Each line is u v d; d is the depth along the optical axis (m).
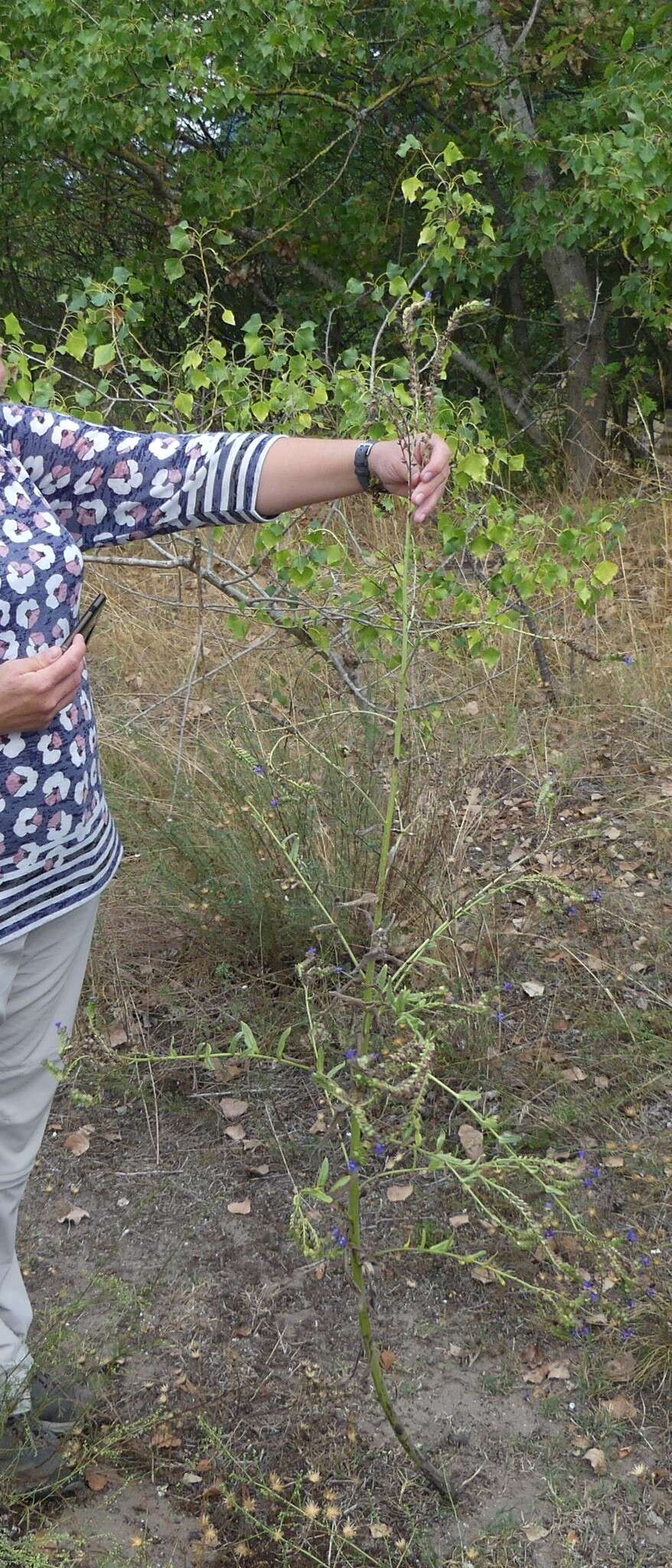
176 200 7.58
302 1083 2.97
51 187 8.02
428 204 3.15
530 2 7.15
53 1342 2.09
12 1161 1.92
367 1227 2.56
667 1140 2.69
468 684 4.79
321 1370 2.25
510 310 8.28
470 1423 2.14
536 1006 3.12
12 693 1.59
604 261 7.53
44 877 1.75
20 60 6.59
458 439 3.37
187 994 3.22
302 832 3.29
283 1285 2.44
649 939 3.34
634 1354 2.24
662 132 5.81
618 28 6.46
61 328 3.77
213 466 1.84
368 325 7.91
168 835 3.35
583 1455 2.08
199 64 5.98
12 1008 1.83
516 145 6.52
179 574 4.36
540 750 4.33
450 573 3.82
